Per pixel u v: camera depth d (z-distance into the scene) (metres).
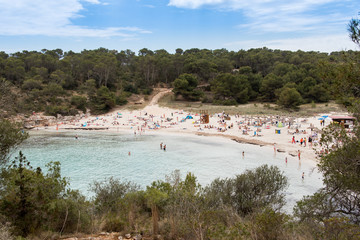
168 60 143.25
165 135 72.81
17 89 100.75
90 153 52.12
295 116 87.19
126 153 52.09
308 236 10.51
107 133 77.31
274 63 144.75
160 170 40.53
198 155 49.75
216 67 142.25
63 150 54.84
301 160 44.44
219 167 41.56
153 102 120.12
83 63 127.56
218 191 20.83
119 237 12.73
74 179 36.16
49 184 14.77
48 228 12.70
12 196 12.66
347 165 12.89
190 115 94.50
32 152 52.88
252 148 54.66
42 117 91.19
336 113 86.88
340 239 9.45
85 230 13.80
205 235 11.15
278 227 11.02
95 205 19.34
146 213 16.86
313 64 126.81
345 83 12.70
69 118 96.94
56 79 115.62
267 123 78.25
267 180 21.83
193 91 121.38
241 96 116.38
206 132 73.56
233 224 13.08
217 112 97.56
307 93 109.00
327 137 14.02
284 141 57.91
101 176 37.62
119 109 110.38
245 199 20.62
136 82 134.00
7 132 14.39
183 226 12.27
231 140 63.56
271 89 115.12
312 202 14.92
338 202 14.20
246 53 164.38
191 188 16.23
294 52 179.38
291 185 32.53
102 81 129.12
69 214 13.91
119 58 167.12
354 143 12.65
